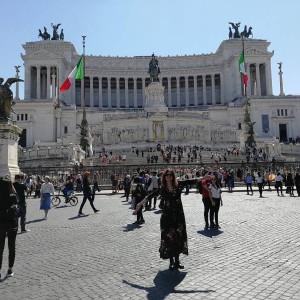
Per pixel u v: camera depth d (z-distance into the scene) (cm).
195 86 12700
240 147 7081
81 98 12825
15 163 2912
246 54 11725
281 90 10975
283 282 853
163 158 5819
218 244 1294
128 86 13225
